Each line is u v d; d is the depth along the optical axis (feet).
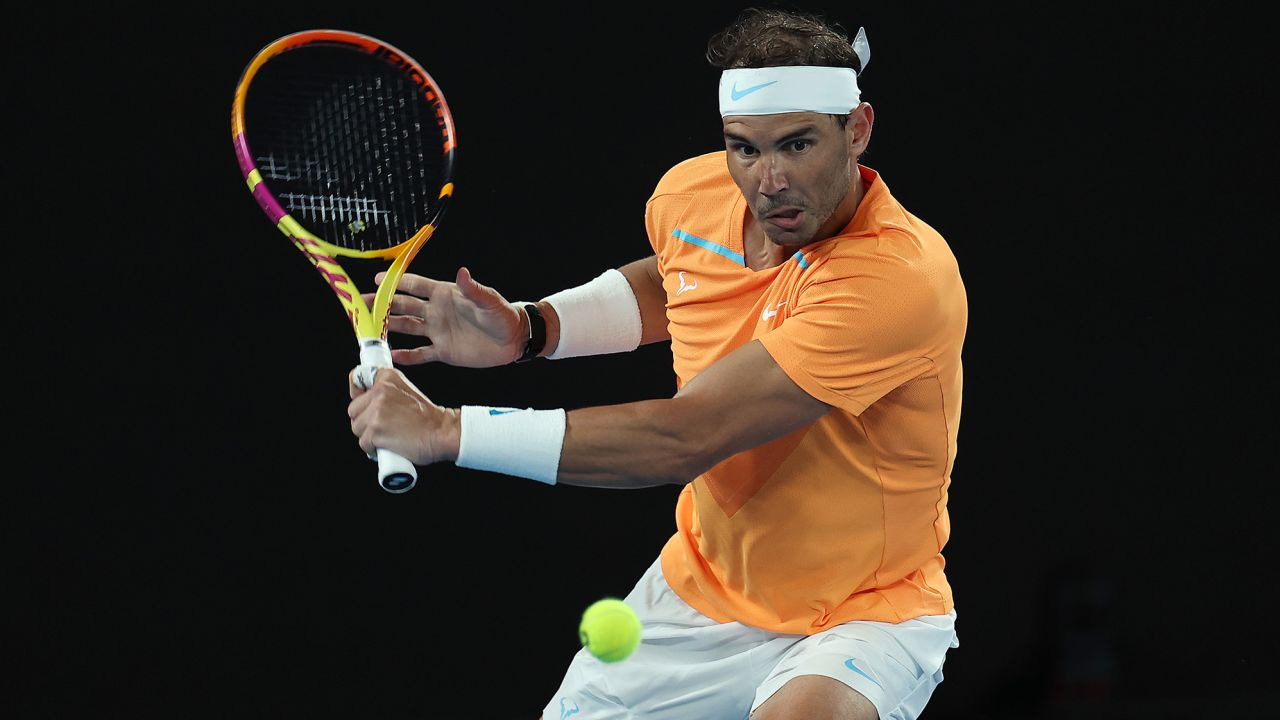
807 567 39.50
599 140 72.79
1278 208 72.08
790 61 34.58
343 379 67.51
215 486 65.67
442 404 70.08
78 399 65.41
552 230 72.59
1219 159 72.43
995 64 73.26
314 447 66.69
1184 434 70.64
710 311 40.04
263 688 64.08
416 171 46.75
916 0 73.10
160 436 65.72
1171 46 72.69
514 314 43.39
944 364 36.76
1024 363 71.36
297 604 65.10
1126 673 67.51
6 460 64.28
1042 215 72.74
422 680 65.46
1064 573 69.36
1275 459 70.28
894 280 35.27
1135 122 72.79
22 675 62.49
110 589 63.87
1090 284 72.08
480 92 72.02
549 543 67.51
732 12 73.10
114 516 64.64
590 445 34.09
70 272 66.39
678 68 72.95
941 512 40.14
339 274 37.86
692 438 34.53
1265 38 72.18
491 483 67.21
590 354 45.57
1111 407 71.10
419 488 66.59
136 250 67.10
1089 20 72.90
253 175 38.96
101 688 62.90
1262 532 69.67
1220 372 71.20
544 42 72.49
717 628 42.39
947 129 73.36
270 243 67.92
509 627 66.59
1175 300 71.87
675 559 43.75
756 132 35.01
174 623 63.98
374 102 44.19
